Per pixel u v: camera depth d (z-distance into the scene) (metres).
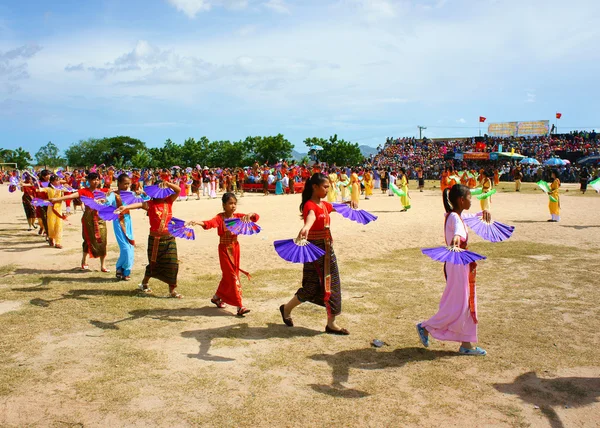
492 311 6.44
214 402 3.91
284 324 5.91
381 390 4.16
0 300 6.69
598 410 3.86
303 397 4.02
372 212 19.20
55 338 5.28
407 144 67.62
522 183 41.50
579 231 13.67
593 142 54.59
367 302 6.89
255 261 9.79
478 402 3.97
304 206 5.32
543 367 4.66
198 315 6.23
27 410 3.74
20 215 19.44
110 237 12.95
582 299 6.98
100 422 3.59
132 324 5.79
